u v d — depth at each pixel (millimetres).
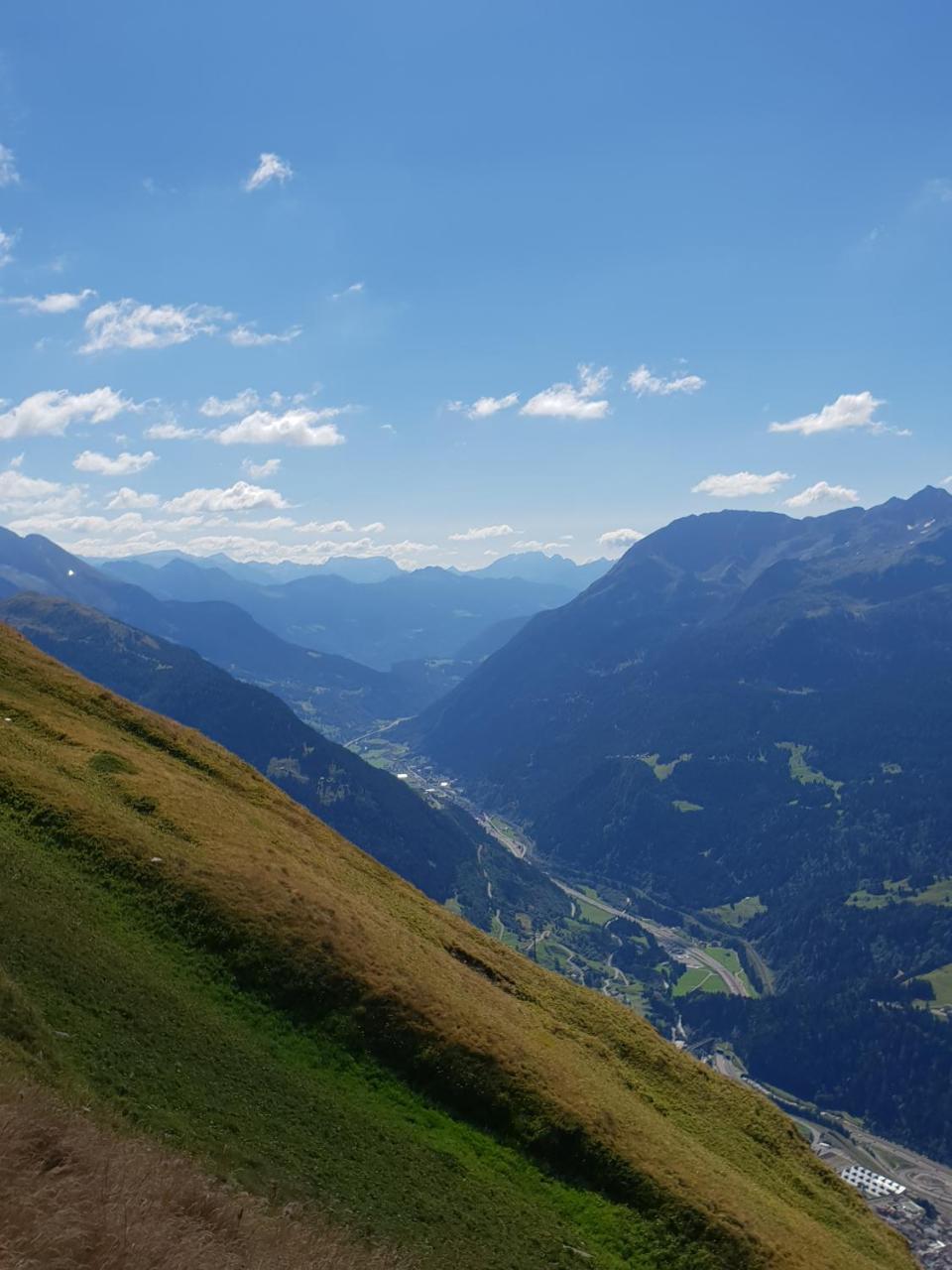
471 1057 46969
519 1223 37812
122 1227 19953
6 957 36750
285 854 64938
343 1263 25188
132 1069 33688
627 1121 48969
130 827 54531
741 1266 40750
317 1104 39188
